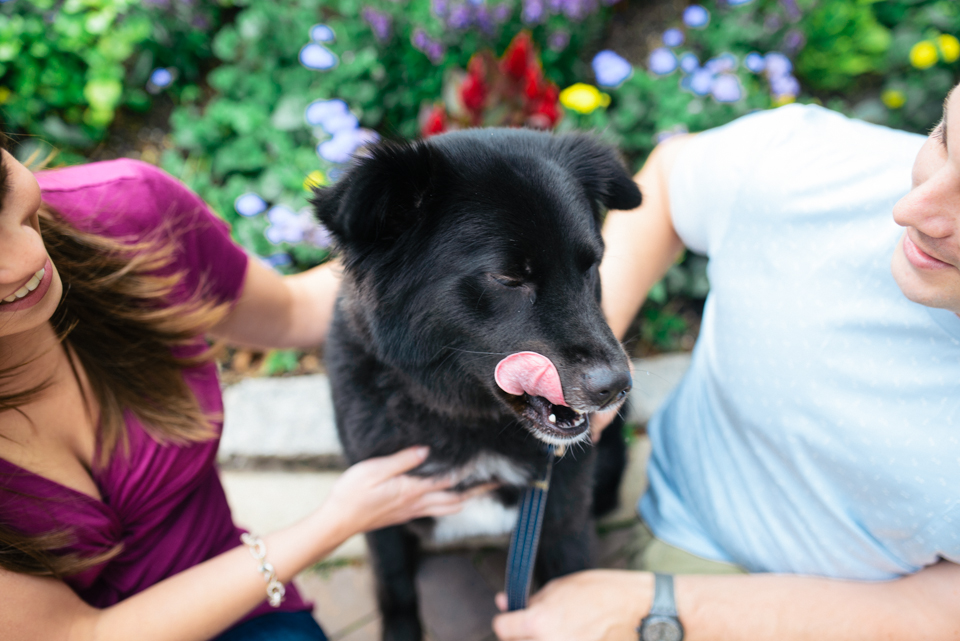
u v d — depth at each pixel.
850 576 1.40
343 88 3.13
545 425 1.39
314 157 2.99
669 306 3.05
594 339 1.36
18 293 0.96
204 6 3.36
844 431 1.25
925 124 3.53
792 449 1.37
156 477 1.34
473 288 1.39
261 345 1.85
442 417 1.59
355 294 1.49
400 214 1.40
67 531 1.19
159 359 1.37
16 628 1.11
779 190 1.39
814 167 1.36
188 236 1.48
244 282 1.65
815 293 1.31
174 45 3.33
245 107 3.13
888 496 1.22
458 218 1.39
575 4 3.13
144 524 1.37
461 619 2.15
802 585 1.39
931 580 1.28
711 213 1.57
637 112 3.11
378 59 3.15
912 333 1.17
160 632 1.27
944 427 1.13
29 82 3.11
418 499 1.59
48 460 1.20
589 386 1.32
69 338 1.25
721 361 1.52
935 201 0.93
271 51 3.28
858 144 1.36
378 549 1.88
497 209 1.37
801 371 1.32
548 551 1.88
